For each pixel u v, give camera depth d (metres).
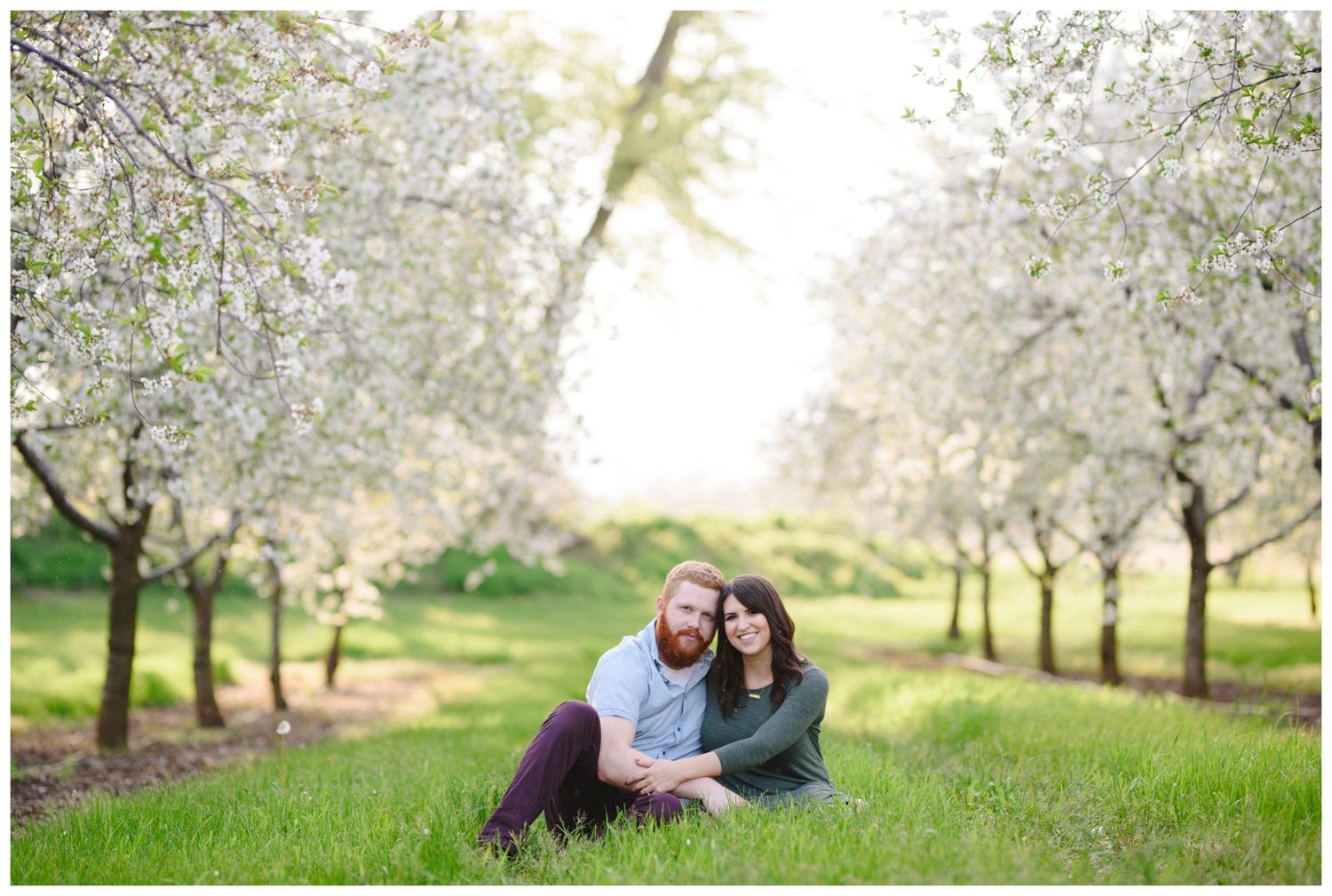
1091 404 11.61
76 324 4.96
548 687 16.11
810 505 17.64
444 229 10.05
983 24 5.66
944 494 16.34
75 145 5.10
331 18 7.66
